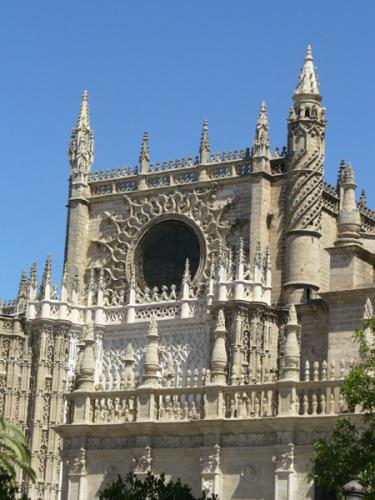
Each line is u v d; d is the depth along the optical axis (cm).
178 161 8988
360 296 5575
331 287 5762
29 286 8844
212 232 8688
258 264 8069
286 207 8400
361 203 8994
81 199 9244
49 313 8694
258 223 8438
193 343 8212
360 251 5781
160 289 8912
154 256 8994
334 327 5628
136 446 5331
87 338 5709
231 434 5131
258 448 5053
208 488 5091
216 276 8206
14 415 8600
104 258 9138
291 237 8281
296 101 8488
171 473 5250
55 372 8625
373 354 4381
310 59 8588
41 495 8394
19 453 6044
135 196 9125
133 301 8631
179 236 8925
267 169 8550
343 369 5009
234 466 5097
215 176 8800
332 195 8600
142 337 8506
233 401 5188
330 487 4247
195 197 8819
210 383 5231
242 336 7906
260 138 8588
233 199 8644
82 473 5459
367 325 4356
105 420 5488
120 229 9119
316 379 5019
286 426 4969
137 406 5397
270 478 5000
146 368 5469
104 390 5550
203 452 5150
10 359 8681
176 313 8388
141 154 9162
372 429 4203
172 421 5269
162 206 8975
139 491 4056
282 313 8106
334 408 4950
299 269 8194
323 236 8450
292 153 8419
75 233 9181
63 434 5538
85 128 9419
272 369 7231
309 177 8338
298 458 4947
